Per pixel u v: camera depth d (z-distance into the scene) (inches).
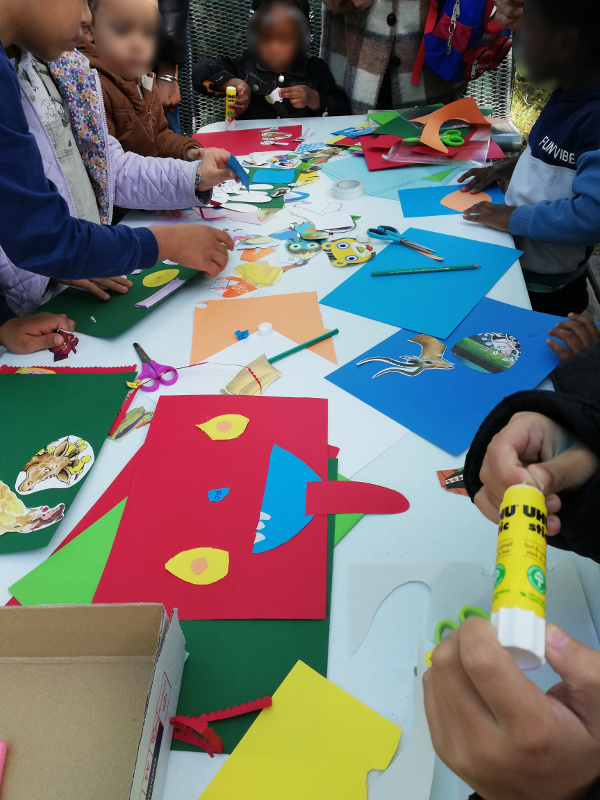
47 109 44.9
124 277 42.9
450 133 63.3
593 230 42.8
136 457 29.4
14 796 18.1
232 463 28.4
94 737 19.1
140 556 24.6
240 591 23.0
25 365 36.0
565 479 18.2
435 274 42.1
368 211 51.7
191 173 49.7
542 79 46.7
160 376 34.5
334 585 23.3
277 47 77.9
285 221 51.1
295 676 20.5
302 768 18.3
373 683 20.3
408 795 17.5
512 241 45.8
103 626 19.4
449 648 13.8
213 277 43.7
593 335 33.6
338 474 27.7
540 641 13.0
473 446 22.3
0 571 24.8
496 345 35.0
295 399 32.0
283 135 70.7
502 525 14.9
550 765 12.9
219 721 19.5
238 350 36.4
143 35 56.0
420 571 23.5
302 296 40.9
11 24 32.6
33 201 32.0
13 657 21.0
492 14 74.5
